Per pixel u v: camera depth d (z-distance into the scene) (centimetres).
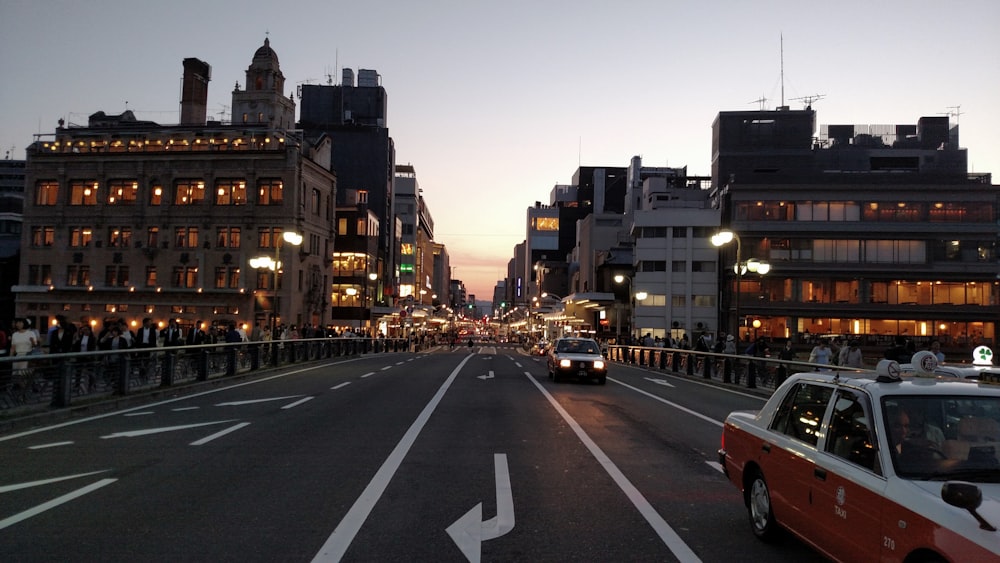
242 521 645
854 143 7775
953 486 345
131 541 583
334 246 7094
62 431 1180
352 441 1097
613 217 9950
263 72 6525
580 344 2497
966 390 473
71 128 6212
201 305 5662
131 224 5859
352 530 621
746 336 6219
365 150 8712
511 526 641
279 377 2416
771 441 579
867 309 6091
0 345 1516
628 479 849
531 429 1253
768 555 563
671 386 2364
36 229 5969
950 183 6331
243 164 5803
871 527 420
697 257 6819
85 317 5769
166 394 1739
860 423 468
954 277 6034
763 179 6794
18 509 682
